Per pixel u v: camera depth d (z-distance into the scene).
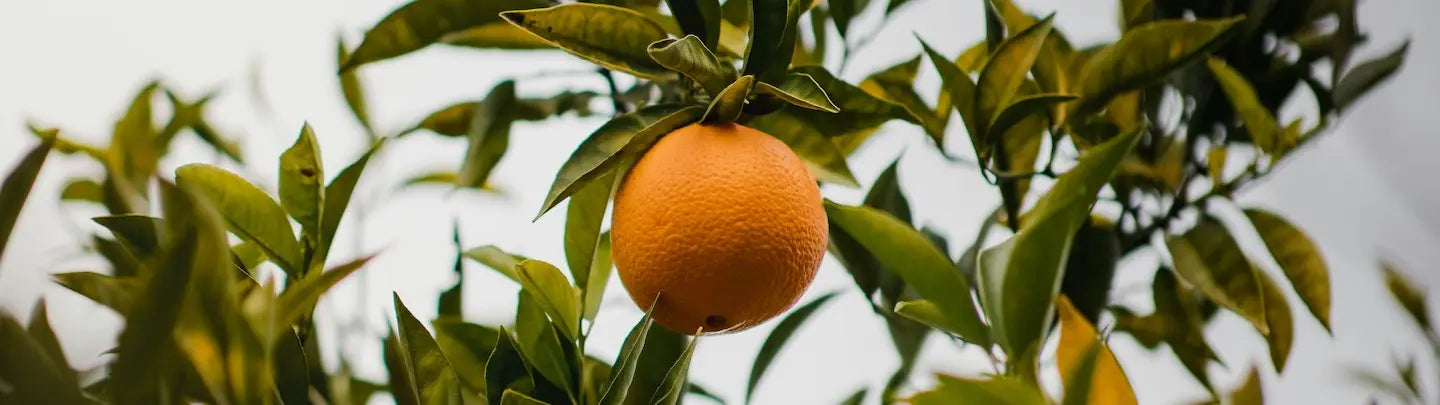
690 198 0.91
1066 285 1.05
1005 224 1.13
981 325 0.88
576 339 0.96
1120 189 1.10
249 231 0.95
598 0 1.03
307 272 0.96
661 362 1.02
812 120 1.00
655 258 0.91
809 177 0.95
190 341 0.82
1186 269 1.06
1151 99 1.12
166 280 0.82
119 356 0.82
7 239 0.85
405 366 0.91
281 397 0.88
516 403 0.90
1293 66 1.12
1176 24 1.02
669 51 0.90
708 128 0.93
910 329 1.09
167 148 1.13
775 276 0.92
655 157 0.93
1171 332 1.12
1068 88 1.11
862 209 0.89
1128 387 0.87
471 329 1.00
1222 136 1.12
